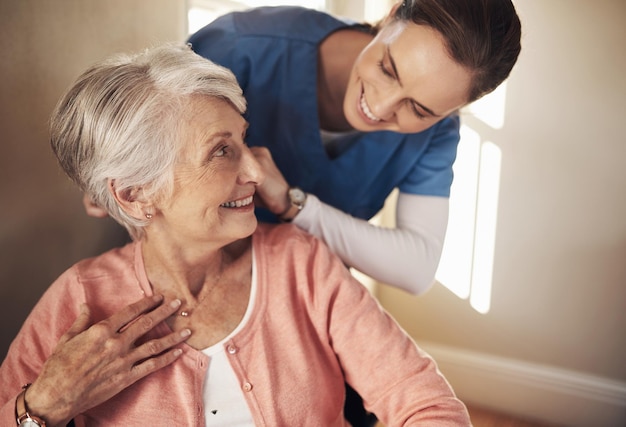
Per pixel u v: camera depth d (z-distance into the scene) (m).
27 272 1.21
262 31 1.33
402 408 1.01
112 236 1.49
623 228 2.26
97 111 0.87
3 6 1.06
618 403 2.37
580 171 2.27
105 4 1.30
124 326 0.98
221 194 0.92
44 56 1.17
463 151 2.41
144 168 0.89
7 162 1.12
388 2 2.50
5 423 0.86
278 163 1.40
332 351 1.09
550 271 2.40
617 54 2.12
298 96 1.34
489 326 2.55
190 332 0.98
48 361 0.88
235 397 0.99
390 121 1.15
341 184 1.43
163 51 0.91
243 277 1.07
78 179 0.96
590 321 2.38
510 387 2.53
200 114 0.89
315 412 1.03
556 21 2.16
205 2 1.82
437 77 1.00
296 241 1.12
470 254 2.50
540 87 2.24
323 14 1.37
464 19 0.96
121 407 0.95
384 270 1.30
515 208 2.39
